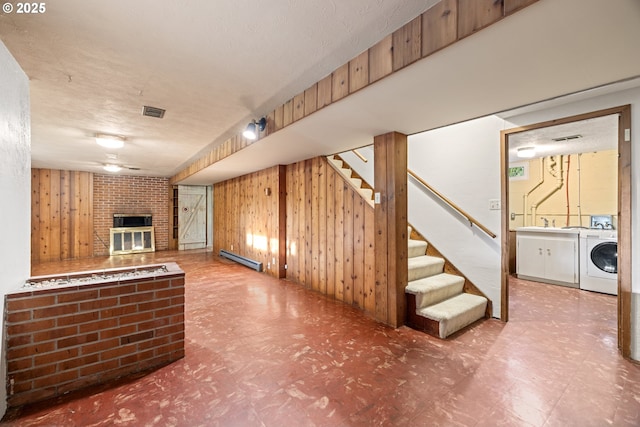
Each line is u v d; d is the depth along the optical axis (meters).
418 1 1.37
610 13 1.13
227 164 4.71
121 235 7.33
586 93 2.34
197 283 4.47
